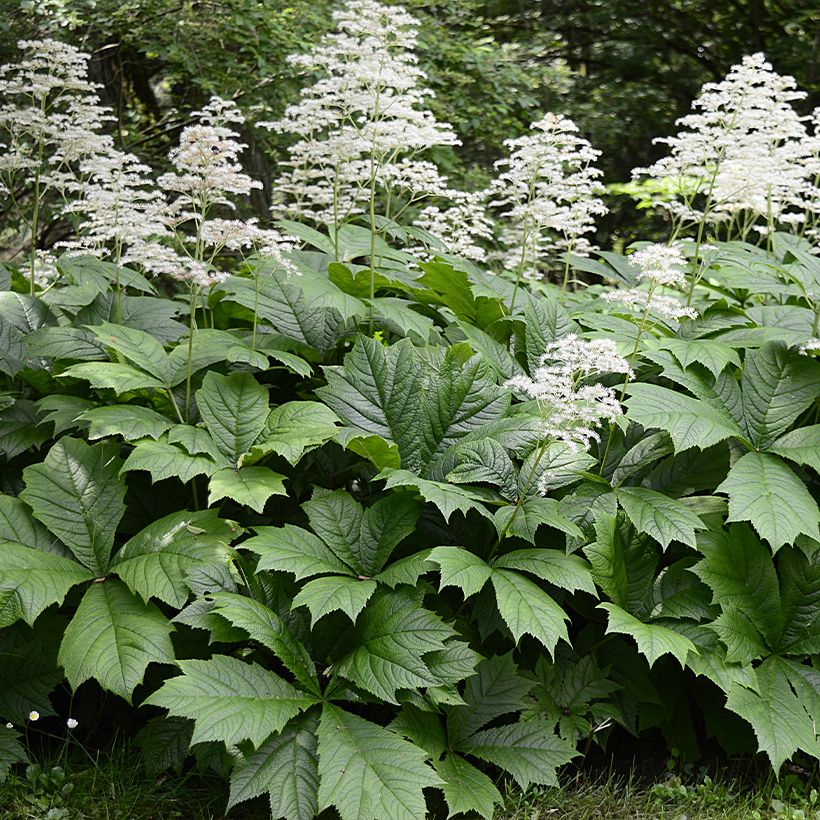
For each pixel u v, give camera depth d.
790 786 3.61
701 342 4.18
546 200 4.85
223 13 8.26
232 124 8.59
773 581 3.73
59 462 3.64
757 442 3.97
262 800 3.38
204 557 3.42
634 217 16.41
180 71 8.91
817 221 5.73
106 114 8.91
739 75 4.55
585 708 3.62
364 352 4.05
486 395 4.02
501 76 9.61
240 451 3.70
